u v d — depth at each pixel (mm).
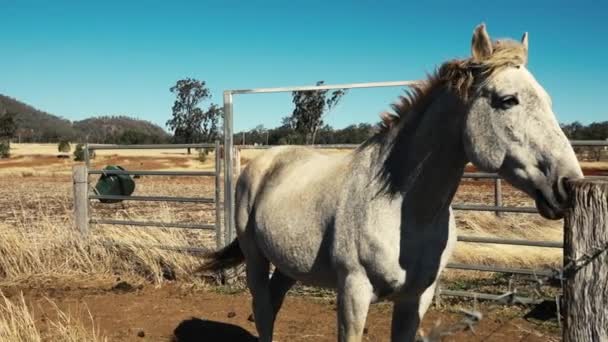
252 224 3672
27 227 7918
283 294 3943
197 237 7969
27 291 6184
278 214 3213
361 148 2965
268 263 3773
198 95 58938
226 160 6285
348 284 2711
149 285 6422
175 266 6594
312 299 5770
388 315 5188
